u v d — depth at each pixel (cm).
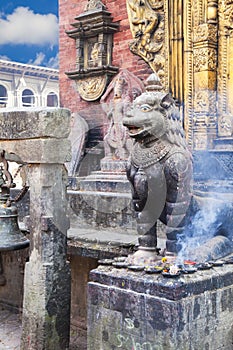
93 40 836
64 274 414
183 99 687
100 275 328
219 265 330
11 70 1405
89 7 827
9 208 437
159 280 299
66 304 416
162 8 714
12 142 410
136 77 696
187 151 335
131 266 324
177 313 286
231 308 324
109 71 802
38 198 402
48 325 404
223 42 664
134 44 749
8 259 570
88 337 335
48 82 1473
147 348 300
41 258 404
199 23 669
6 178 437
